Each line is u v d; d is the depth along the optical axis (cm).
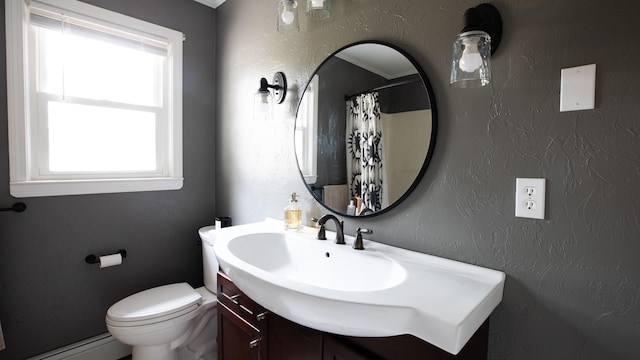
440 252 103
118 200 184
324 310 74
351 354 81
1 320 151
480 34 78
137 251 192
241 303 121
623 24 70
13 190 150
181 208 209
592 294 76
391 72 113
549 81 80
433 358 70
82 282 173
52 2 156
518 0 85
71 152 174
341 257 115
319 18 130
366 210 122
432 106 102
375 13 119
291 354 98
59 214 165
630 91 70
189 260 215
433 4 102
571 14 77
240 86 197
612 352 74
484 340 88
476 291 80
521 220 86
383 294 77
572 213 78
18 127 151
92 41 175
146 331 146
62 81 166
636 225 70
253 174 188
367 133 121
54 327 166
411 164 107
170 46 199
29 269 158
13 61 148
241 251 128
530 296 85
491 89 90
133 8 182
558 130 79
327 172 139
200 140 216
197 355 172
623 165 71
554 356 82
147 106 197
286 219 145
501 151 89
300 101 152
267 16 175
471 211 95
